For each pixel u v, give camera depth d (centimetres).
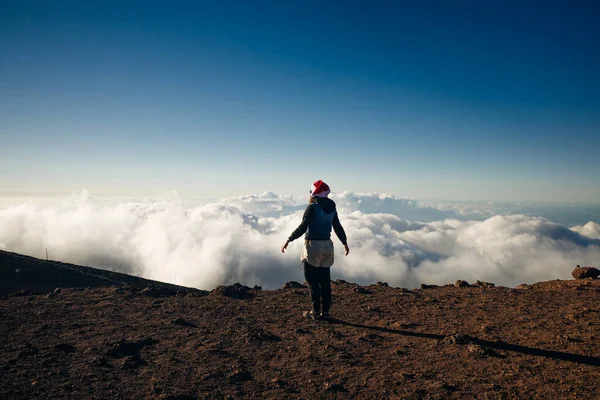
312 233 521
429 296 685
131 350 383
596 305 574
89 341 405
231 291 695
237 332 457
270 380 324
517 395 292
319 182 533
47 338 410
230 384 313
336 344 421
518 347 404
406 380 325
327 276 530
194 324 488
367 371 346
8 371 314
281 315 550
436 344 420
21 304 564
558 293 679
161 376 321
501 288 762
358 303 633
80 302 586
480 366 354
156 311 546
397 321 522
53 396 275
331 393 301
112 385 299
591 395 287
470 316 539
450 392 301
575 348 393
